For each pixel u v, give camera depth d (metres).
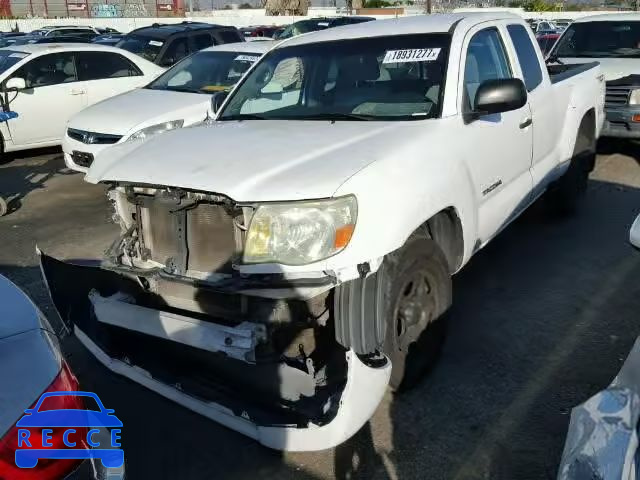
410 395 3.46
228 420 2.94
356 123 3.68
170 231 3.12
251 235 2.77
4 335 2.07
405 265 3.09
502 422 3.24
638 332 4.07
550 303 4.52
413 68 3.94
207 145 3.32
